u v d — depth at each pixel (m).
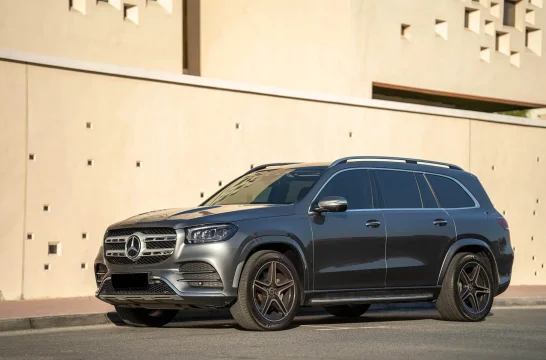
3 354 8.05
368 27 22.09
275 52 22.47
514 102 25.19
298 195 10.52
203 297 9.53
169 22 19.16
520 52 25.34
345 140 18.53
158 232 9.80
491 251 11.88
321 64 22.14
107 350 8.23
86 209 14.98
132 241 9.87
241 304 9.67
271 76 22.44
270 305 9.88
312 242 10.23
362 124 18.86
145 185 15.65
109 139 15.25
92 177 15.06
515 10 25.48
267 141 17.27
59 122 14.73
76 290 14.89
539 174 22.39
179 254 9.58
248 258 9.80
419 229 11.13
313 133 18.00
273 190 10.79
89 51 18.03
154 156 15.77
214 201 11.16
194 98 16.30
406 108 19.64
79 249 14.93
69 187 14.81
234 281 9.62
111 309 12.20
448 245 11.41
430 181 11.66
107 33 18.28
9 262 14.19
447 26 23.59
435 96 24.28
